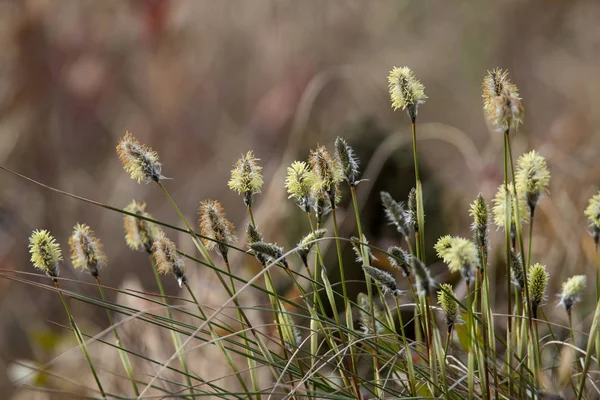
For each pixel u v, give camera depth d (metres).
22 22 2.08
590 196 1.40
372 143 1.38
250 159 1.07
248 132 2.17
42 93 2.07
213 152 2.21
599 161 1.52
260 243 1.05
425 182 1.37
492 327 1.05
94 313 1.58
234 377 1.23
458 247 1.02
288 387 1.08
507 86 1.03
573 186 1.43
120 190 2.03
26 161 1.97
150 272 1.79
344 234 1.33
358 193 1.34
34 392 1.27
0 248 1.79
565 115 2.06
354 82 2.18
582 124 1.92
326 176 1.06
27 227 1.84
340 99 2.16
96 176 2.07
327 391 1.08
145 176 1.07
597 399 1.11
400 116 2.14
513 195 1.05
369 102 2.12
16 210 1.87
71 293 1.06
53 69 2.09
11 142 1.97
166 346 1.28
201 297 1.34
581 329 1.26
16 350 1.57
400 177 1.36
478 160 1.62
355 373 1.08
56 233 1.87
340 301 1.29
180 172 2.17
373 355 1.08
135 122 2.21
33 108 2.04
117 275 1.80
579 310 1.30
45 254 1.06
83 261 1.07
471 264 1.02
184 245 1.52
